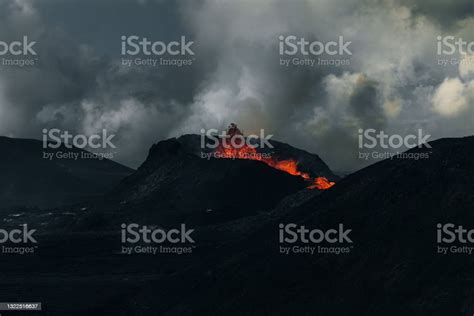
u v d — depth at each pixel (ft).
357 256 298.15
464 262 272.10
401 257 286.05
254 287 304.30
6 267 540.11
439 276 269.85
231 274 326.85
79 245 632.79
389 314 261.85
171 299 342.23
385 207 318.65
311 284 294.05
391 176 335.26
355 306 272.92
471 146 329.72
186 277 357.61
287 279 300.61
